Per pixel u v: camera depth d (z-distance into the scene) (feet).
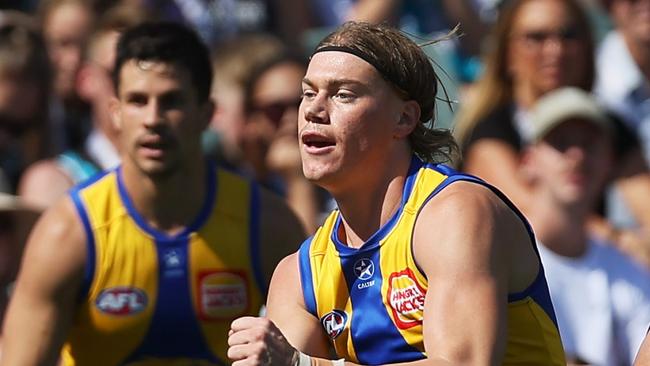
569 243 67.67
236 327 39.24
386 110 41.78
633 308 67.82
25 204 64.75
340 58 41.57
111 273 54.80
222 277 55.67
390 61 41.75
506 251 40.96
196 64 55.21
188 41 55.31
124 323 55.06
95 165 70.49
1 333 63.31
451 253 40.09
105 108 70.85
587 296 67.46
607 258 68.18
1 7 91.15
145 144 54.39
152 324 55.26
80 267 54.65
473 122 72.18
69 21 79.97
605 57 80.43
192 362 55.93
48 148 73.92
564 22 72.59
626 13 79.61
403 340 41.70
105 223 54.90
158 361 55.88
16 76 72.43
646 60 78.84
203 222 55.57
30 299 54.34
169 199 55.01
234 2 90.79
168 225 55.31
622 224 75.72
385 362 42.19
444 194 41.39
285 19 91.15
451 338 39.29
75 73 75.72
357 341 42.60
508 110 72.33
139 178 54.90
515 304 41.88
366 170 41.91
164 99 54.60
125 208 55.11
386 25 43.01
